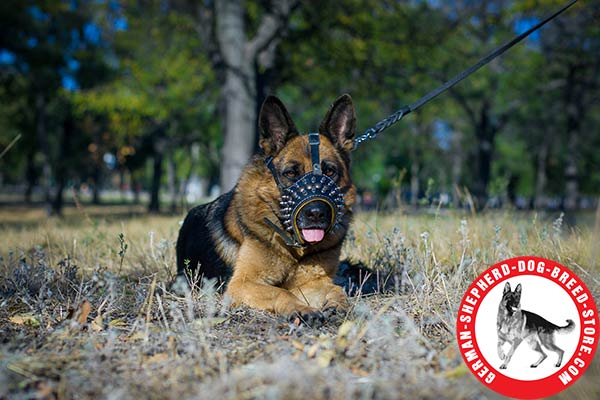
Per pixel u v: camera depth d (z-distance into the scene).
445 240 5.59
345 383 2.22
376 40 16.19
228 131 13.40
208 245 4.56
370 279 4.84
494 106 25.67
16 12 19.27
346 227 4.13
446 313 3.27
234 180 13.26
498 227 4.74
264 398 2.08
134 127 19.02
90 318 3.36
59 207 25.84
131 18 18.52
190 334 2.95
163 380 2.32
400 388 2.18
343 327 2.86
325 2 15.27
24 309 3.69
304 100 24.00
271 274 3.99
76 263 5.65
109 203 47.28
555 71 23.12
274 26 13.23
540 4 18.03
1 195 68.12
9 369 2.40
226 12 13.18
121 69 18.77
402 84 18.33
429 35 17.25
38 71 21.64
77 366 2.47
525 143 38.75
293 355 2.60
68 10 21.84
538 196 36.03
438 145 41.66
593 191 45.06
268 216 3.90
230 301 3.71
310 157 3.84
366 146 29.59
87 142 25.86
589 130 34.91
